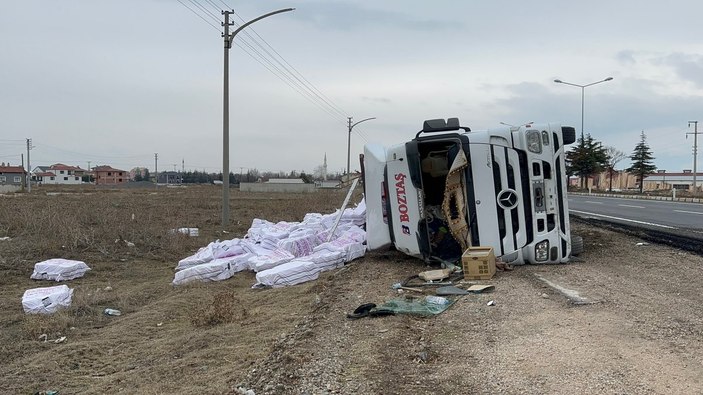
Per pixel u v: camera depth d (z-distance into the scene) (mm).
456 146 8766
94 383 5684
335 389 4297
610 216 20688
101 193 61844
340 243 10938
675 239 12219
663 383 4074
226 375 5188
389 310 6324
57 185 116688
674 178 115750
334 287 8203
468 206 8664
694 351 4672
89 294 9836
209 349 6207
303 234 12320
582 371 4348
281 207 31688
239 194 61594
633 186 93750
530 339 5176
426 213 9281
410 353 5000
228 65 21625
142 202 37500
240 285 10367
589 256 9758
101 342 7102
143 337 7352
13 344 7273
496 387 4184
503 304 6457
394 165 9297
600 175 86938
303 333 5824
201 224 21859
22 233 15961
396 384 4340
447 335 5469
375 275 8812
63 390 5555
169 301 9172
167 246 15273
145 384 5375
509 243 8562
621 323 5492
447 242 9406
